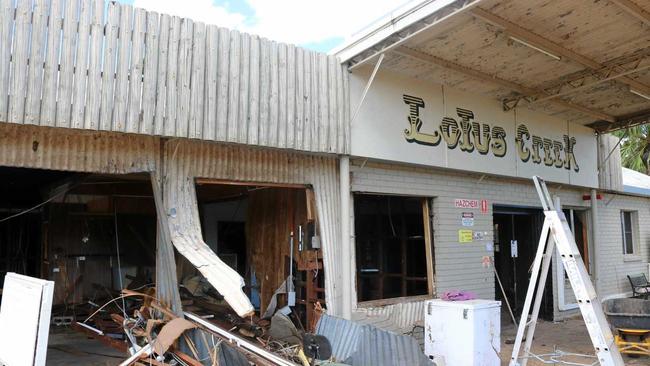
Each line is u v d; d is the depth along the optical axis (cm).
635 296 1368
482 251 984
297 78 709
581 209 1312
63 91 532
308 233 787
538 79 915
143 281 1046
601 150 1331
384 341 564
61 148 562
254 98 661
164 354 548
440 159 884
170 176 627
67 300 1008
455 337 608
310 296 780
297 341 619
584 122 1243
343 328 601
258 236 920
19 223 1174
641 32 750
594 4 667
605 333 520
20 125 539
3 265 1150
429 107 880
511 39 738
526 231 1231
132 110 568
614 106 1116
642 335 816
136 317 652
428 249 910
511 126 1048
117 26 568
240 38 659
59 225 1027
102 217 1070
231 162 675
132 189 1080
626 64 867
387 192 834
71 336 843
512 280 1226
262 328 693
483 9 670
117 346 749
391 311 816
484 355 606
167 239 595
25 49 516
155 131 582
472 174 982
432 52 777
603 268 1330
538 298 592
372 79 745
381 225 1031
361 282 1027
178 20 609
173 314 577
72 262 1028
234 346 531
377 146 790
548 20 706
